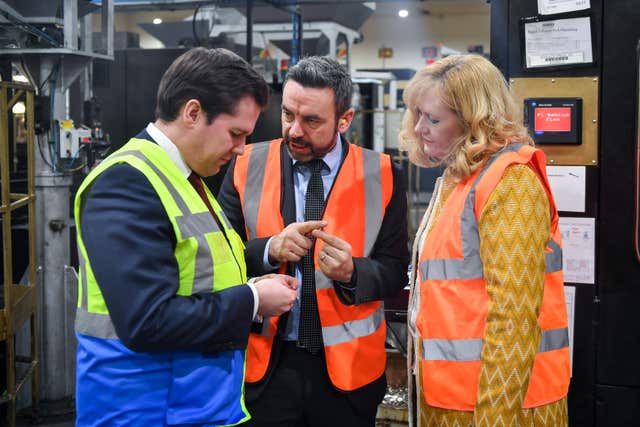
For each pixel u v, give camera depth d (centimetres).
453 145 161
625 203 216
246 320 141
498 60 224
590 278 220
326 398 184
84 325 136
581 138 217
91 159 405
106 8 397
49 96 372
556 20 216
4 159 308
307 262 183
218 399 142
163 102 140
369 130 745
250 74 140
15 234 388
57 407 381
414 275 175
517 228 144
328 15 596
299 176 190
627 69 212
